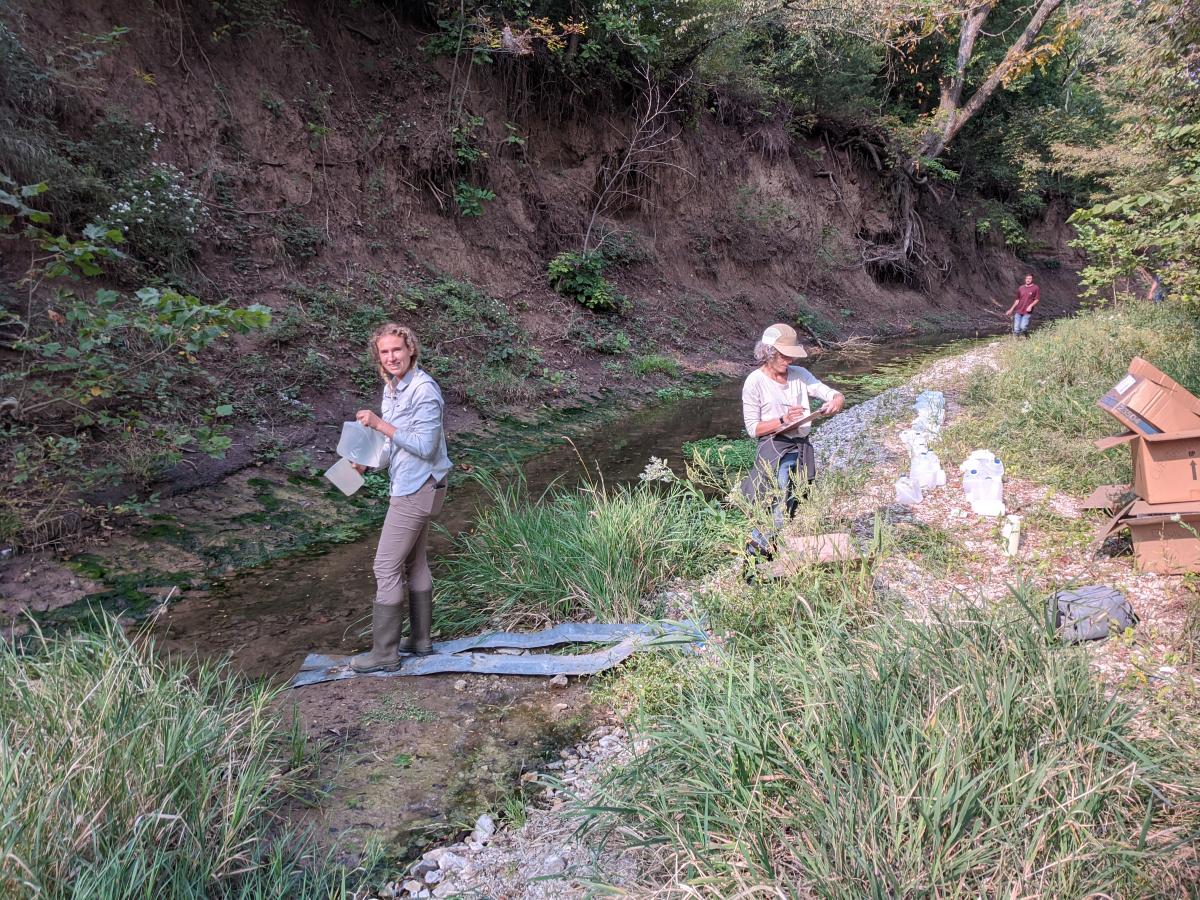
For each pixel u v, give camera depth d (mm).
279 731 3693
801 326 19406
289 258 10648
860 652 3225
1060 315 28953
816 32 18672
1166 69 8352
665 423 11219
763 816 2459
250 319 5438
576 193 16047
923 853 2225
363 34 12930
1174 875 2189
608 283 15375
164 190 8961
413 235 12750
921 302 25266
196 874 2527
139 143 9164
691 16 16047
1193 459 4457
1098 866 2219
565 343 13430
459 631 4980
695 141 19000
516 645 4625
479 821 3105
